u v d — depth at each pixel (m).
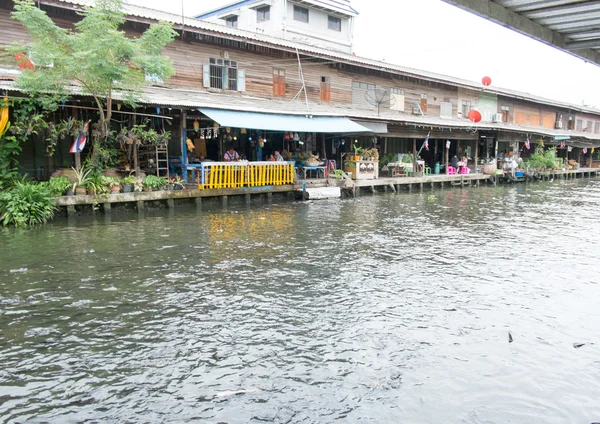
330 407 4.31
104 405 4.33
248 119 17.09
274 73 22.47
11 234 11.30
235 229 12.40
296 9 31.91
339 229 12.71
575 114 47.25
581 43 4.59
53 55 12.66
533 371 4.99
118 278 7.96
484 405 4.36
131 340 5.66
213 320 6.27
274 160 19.86
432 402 4.40
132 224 12.88
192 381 4.75
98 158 14.66
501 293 7.44
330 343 5.61
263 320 6.28
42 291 7.27
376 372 4.94
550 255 9.95
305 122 19.03
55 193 13.53
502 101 37.88
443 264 9.15
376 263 9.17
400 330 5.99
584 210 17.19
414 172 26.36
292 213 15.52
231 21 36.03
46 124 13.30
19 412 4.21
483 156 34.56
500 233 12.46
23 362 5.11
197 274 8.25
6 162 13.17
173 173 17.39
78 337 5.72
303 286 7.69
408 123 23.83
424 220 14.55
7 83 13.11
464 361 5.20
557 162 36.81
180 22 18.33
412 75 28.19
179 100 16.44
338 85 25.50
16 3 13.62
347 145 25.06
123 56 13.59
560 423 4.09
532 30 4.12
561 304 6.98
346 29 35.25
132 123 16.22
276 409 4.28
